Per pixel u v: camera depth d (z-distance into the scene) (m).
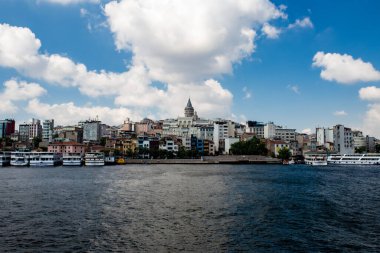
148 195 85.62
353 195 87.12
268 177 137.88
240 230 52.00
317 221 57.88
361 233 50.62
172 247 44.12
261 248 43.81
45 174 147.88
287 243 45.81
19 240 46.56
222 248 43.78
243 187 102.69
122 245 44.84
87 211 65.31
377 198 82.31
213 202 75.62
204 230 51.94
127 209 67.50
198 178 132.00
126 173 155.75
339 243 45.88
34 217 59.81
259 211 65.88
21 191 91.62
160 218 59.66
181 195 85.81
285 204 73.38
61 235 48.97
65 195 84.88
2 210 65.50
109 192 90.75
